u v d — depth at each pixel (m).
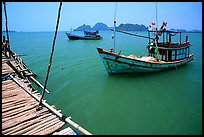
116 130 11.52
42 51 49.16
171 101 15.92
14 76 14.45
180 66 27.77
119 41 85.62
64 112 13.81
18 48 56.75
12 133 7.49
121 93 17.73
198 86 19.67
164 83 20.62
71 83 20.77
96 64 31.42
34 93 11.21
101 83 20.64
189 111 13.98
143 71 23.28
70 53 45.09
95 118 12.95
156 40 24.58
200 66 29.05
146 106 14.88
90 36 87.62
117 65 21.72
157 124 12.20
